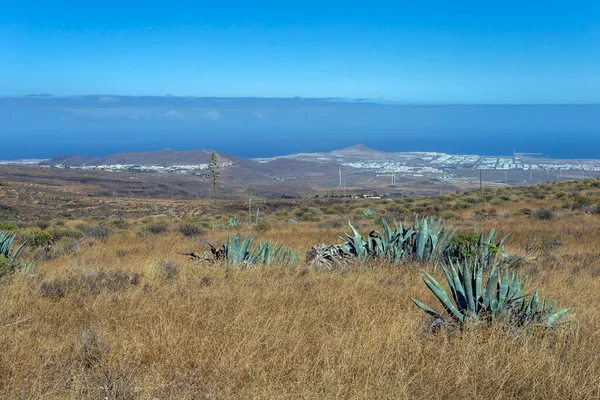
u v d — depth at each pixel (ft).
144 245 54.65
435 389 14.10
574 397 13.57
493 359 15.62
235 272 31.37
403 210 121.29
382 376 14.71
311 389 14.19
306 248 49.85
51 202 224.74
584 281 29.45
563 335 17.78
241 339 17.81
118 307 22.39
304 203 182.70
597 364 15.49
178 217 150.92
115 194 343.26
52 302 23.17
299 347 17.20
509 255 39.19
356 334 18.24
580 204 106.63
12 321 19.88
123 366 16.07
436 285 20.88
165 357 16.84
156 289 26.53
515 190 157.99
